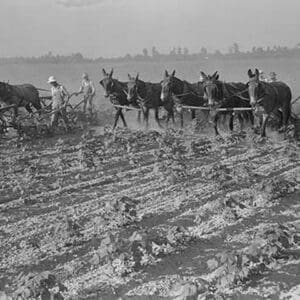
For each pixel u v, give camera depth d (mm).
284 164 14422
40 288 6895
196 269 8062
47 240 9477
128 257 7922
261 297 7148
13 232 9938
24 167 14805
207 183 12680
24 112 25375
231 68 92250
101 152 16453
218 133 19016
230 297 7148
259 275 7742
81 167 14727
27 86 21453
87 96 23422
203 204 11141
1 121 20562
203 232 9539
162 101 20406
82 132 21094
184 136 19062
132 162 14922
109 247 7957
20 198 11977
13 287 7805
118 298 7332
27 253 8938
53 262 8570
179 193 11953
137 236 8367
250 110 19062
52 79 20531
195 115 21562
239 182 12570
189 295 6734
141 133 18719
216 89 18562
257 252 7797
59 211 11102
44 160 15930
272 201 11016
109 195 12109
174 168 13508
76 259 8625
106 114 25656
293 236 8625
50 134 19828
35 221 10516
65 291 7570
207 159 15258
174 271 8023
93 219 10289
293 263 8078
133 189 12508
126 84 20938
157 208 10945
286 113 18781
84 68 111438
